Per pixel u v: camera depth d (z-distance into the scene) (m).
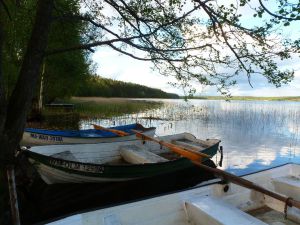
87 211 3.35
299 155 12.18
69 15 5.12
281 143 14.59
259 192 3.92
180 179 7.93
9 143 4.38
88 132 11.79
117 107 29.48
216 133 17.42
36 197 6.29
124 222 3.58
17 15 6.62
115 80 59.97
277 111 30.81
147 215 3.74
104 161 8.42
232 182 4.14
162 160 7.53
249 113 27.92
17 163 5.83
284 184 4.76
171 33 4.89
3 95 4.27
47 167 6.25
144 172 6.95
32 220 5.70
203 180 8.38
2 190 4.79
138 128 12.36
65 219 3.15
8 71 9.67
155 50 4.65
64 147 7.66
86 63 19.69
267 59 4.11
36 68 4.52
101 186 6.96
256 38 4.00
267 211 4.39
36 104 19.00
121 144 8.80
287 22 3.31
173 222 3.92
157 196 3.83
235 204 4.43
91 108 27.30
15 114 4.46
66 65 17.53
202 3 4.11
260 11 3.43
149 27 5.03
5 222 4.77
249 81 4.30
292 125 21.50
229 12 4.10
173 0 5.00
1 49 4.33
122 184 7.08
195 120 23.28
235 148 13.33
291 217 4.09
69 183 6.74
